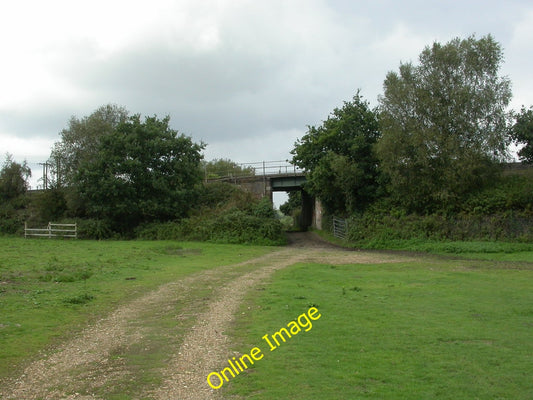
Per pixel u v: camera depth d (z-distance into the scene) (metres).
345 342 8.41
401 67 33.72
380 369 7.01
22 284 14.26
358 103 39.69
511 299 12.58
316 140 39.06
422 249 29.52
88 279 15.81
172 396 6.14
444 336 8.78
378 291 13.82
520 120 37.59
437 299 12.52
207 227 36.59
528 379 6.60
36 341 8.65
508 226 30.12
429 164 32.34
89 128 46.66
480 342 8.43
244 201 41.97
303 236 44.44
